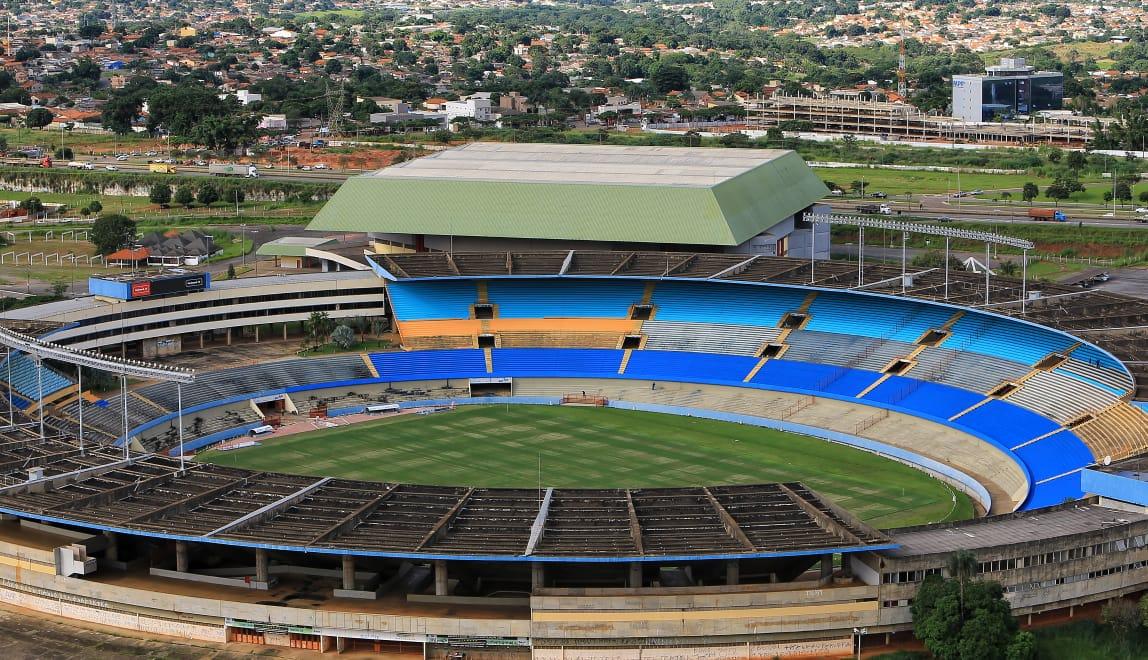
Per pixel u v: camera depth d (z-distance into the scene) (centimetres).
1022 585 14662
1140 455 17262
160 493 16300
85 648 14788
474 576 15238
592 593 14338
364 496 16062
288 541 14675
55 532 16312
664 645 14338
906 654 14162
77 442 18900
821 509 15488
